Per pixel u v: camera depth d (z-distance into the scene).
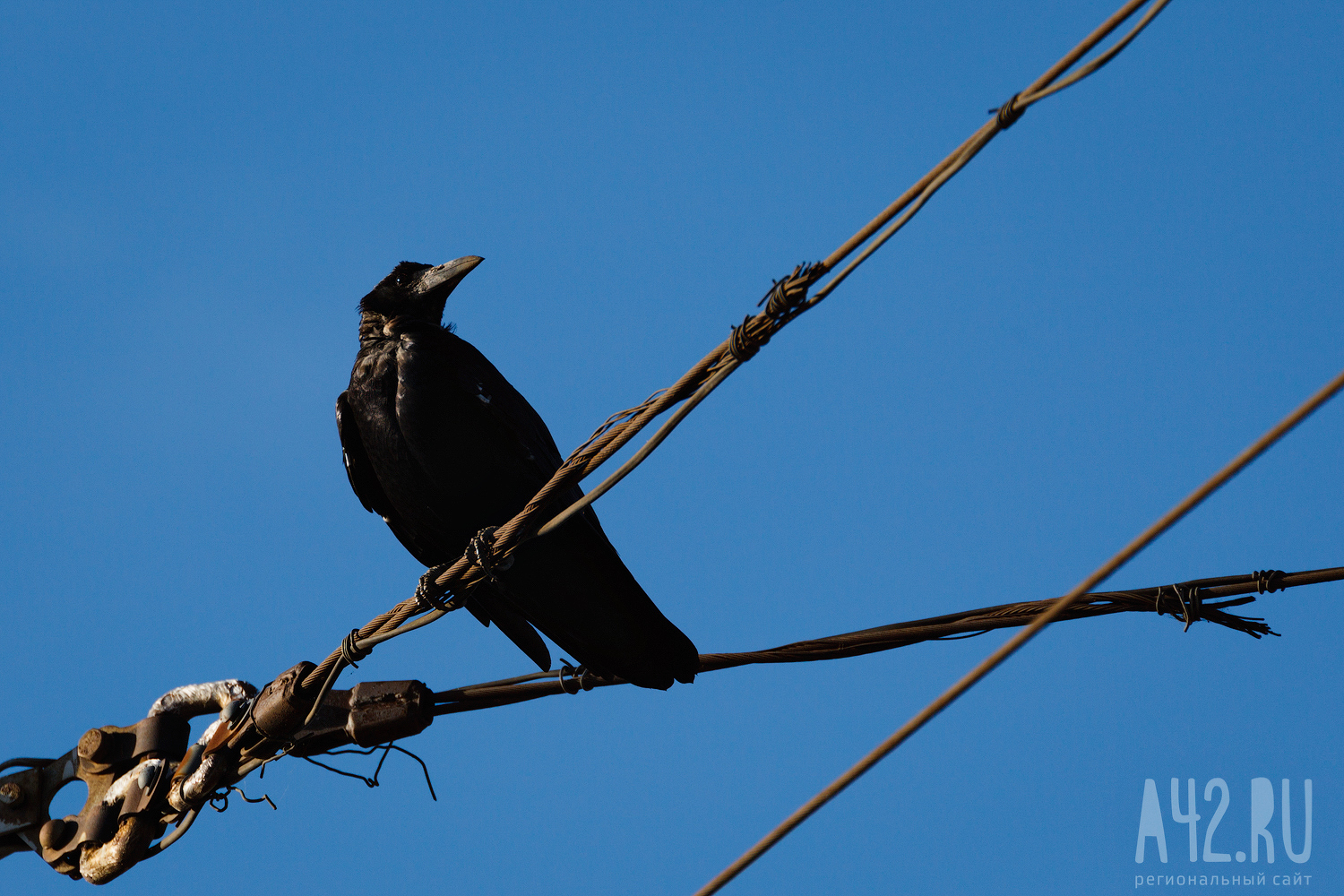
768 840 8.09
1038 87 6.67
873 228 7.58
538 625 13.10
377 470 13.80
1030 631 6.56
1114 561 6.13
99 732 13.71
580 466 9.60
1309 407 5.23
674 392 8.80
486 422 13.20
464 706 12.95
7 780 13.93
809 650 11.93
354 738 12.64
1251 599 10.77
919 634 11.55
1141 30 6.30
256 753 12.91
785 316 8.08
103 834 13.39
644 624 12.66
